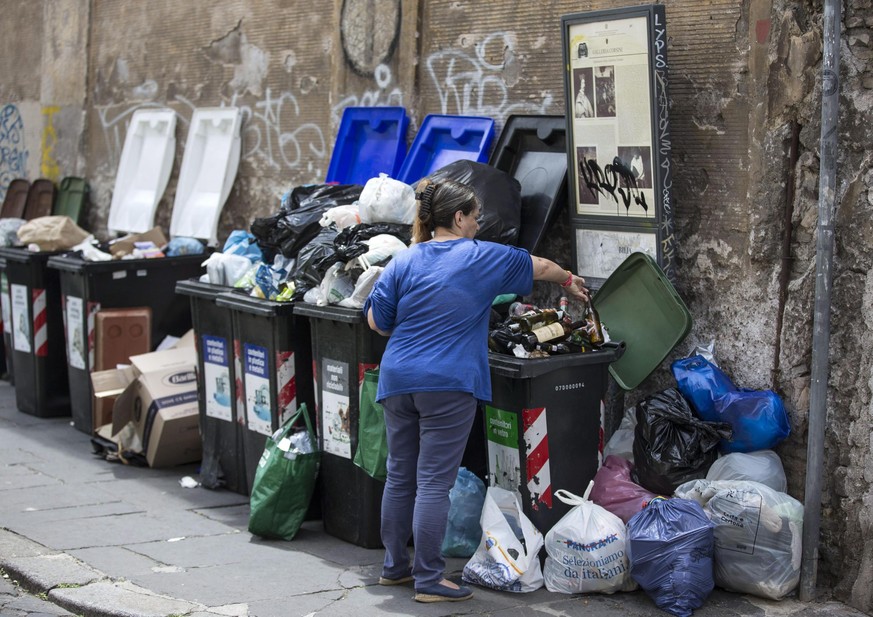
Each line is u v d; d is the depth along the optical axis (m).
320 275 6.02
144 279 8.23
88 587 5.07
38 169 11.74
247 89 8.97
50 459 7.60
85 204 10.98
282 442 5.82
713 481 5.12
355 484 5.73
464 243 4.94
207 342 6.79
